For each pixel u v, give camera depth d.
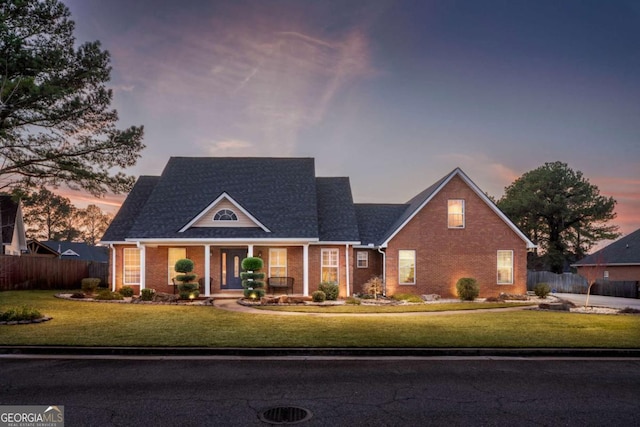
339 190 29.38
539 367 9.55
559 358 10.42
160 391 7.64
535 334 12.59
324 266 25.42
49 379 8.36
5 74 17.44
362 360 10.08
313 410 6.74
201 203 25.81
